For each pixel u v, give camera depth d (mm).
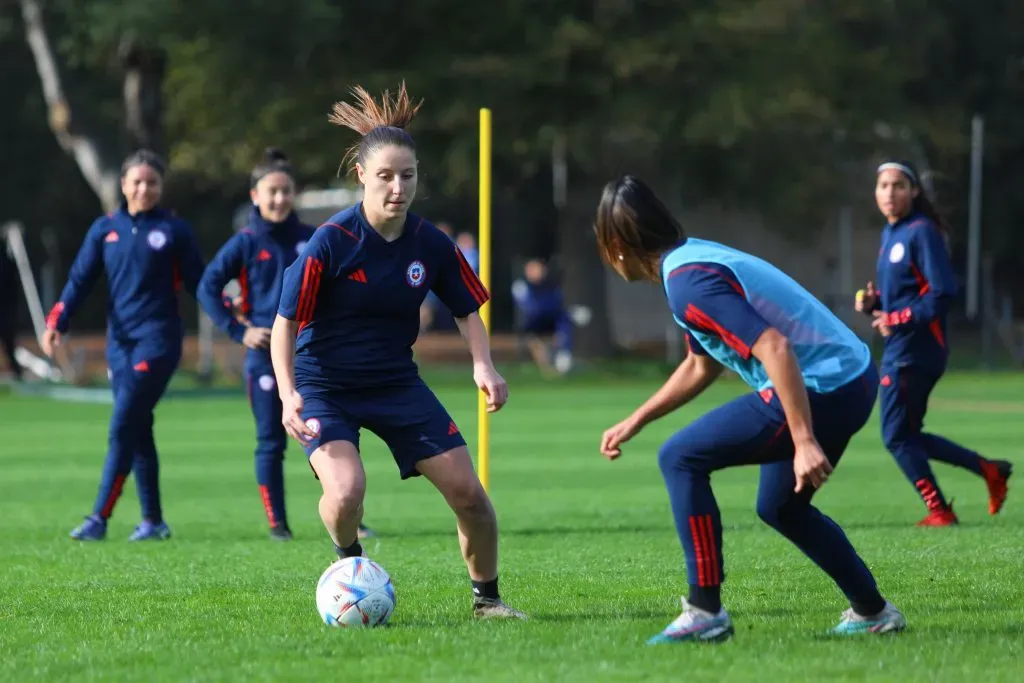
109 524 30625
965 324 125250
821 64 90500
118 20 75312
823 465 14320
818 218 99562
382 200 16875
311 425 17203
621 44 84438
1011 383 80500
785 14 86688
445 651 15461
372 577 17312
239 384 81938
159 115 85562
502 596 19562
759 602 18766
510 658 15023
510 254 128500
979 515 29422
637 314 109250
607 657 14938
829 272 105438
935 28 112750
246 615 18391
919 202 27844
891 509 30734
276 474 27453
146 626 17594
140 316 27406
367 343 17328
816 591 19625
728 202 97125
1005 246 126000
